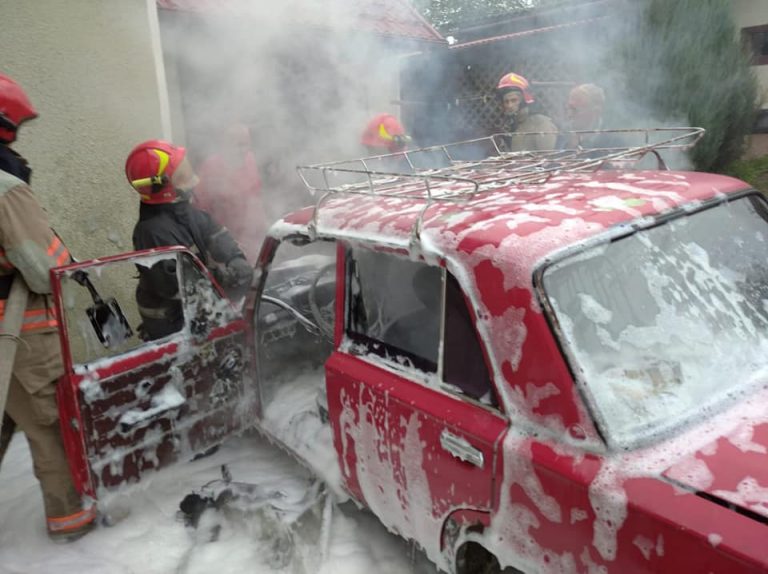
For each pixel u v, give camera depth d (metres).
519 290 1.68
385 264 2.16
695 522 1.30
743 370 1.70
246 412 3.05
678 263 1.84
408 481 2.08
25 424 2.69
